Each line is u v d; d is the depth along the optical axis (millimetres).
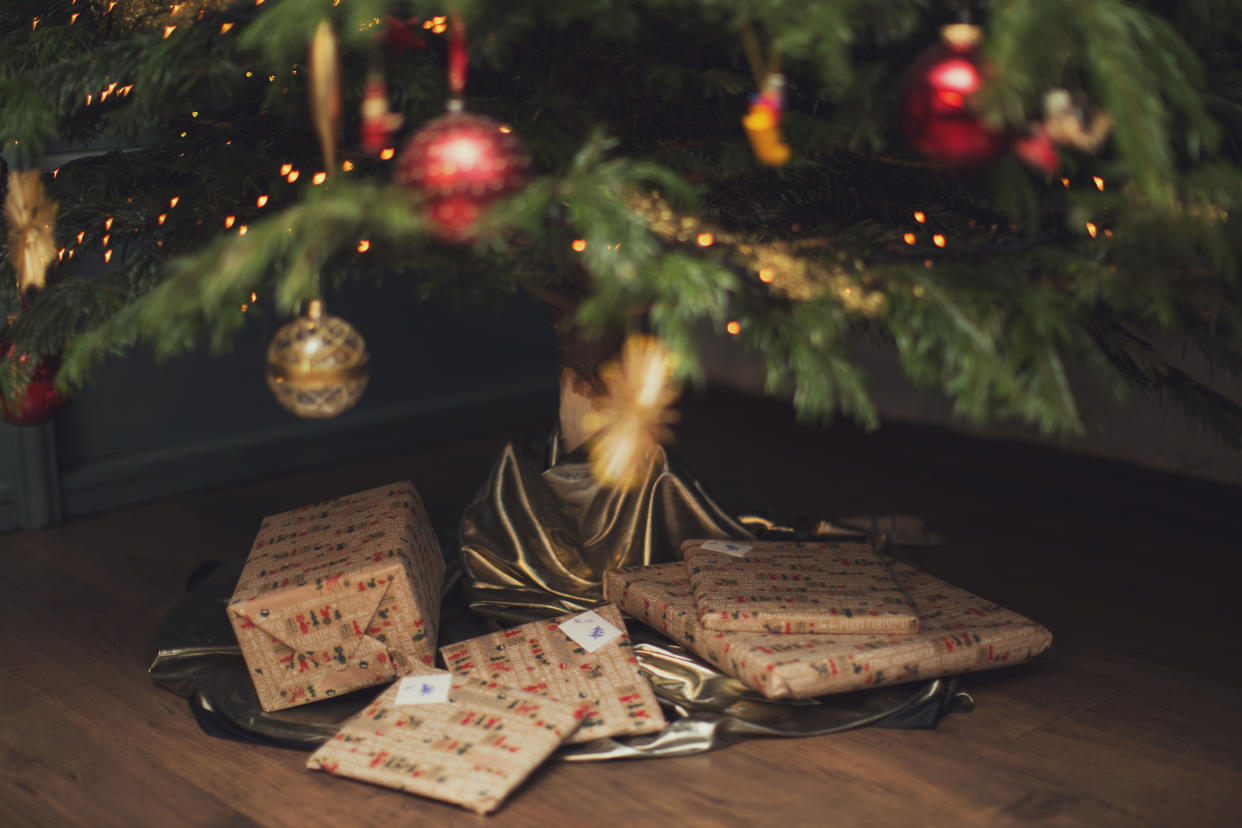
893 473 2781
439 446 2941
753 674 1990
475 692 1999
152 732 2025
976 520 2572
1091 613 2273
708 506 2262
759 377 3158
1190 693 2090
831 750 1980
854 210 2066
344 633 2027
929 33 1819
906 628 2037
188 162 2004
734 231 2000
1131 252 1775
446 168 1646
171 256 1932
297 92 1866
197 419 2703
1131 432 2666
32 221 1917
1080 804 1905
